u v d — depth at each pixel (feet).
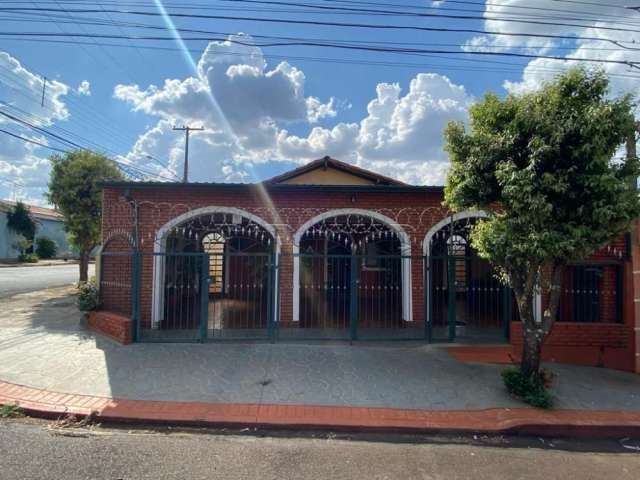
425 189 30.40
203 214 30.58
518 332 25.40
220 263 42.42
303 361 22.12
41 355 22.30
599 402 18.21
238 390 18.20
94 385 18.38
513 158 17.40
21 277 66.85
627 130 16.06
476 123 18.80
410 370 21.17
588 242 16.56
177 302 36.58
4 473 11.62
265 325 30.91
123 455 12.98
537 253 16.25
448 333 28.02
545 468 13.19
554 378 21.01
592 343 24.22
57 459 12.56
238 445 14.05
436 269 35.24
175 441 14.20
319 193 31.09
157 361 21.67
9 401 16.55
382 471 12.55
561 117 16.53
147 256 29.71
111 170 50.39
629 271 24.14
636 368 23.07
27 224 107.14
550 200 16.53
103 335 26.53
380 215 31.14
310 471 12.37
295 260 30.63
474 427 15.51
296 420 15.56
